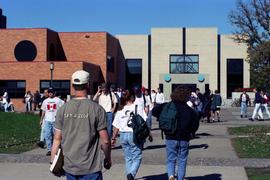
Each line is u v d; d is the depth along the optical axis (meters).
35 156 15.58
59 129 6.54
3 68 50.53
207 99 31.00
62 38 57.44
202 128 26.77
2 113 27.50
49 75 49.84
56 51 56.91
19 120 26.39
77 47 57.47
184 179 11.45
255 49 60.47
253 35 60.84
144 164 13.83
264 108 37.00
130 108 11.52
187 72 64.88
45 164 13.82
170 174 10.45
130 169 11.23
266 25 60.03
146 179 11.65
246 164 13.80
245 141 19.55
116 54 63.72
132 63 65.50
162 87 64.94
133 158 11.27
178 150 10.56
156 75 65.12
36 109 46.38
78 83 6.56
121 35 65.62
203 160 14.59
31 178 11.59
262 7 60.16
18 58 53.47
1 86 50.62
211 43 64.62
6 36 53.62
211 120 33.44
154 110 10.77
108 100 17.30
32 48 53.34
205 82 64.56
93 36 57.28
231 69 64.81
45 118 15.99
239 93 61.66
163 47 65.06
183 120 10.45
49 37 54.38
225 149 17.34
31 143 19.47
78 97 6.60
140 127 11.16
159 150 17.09
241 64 64.62
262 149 16.98
